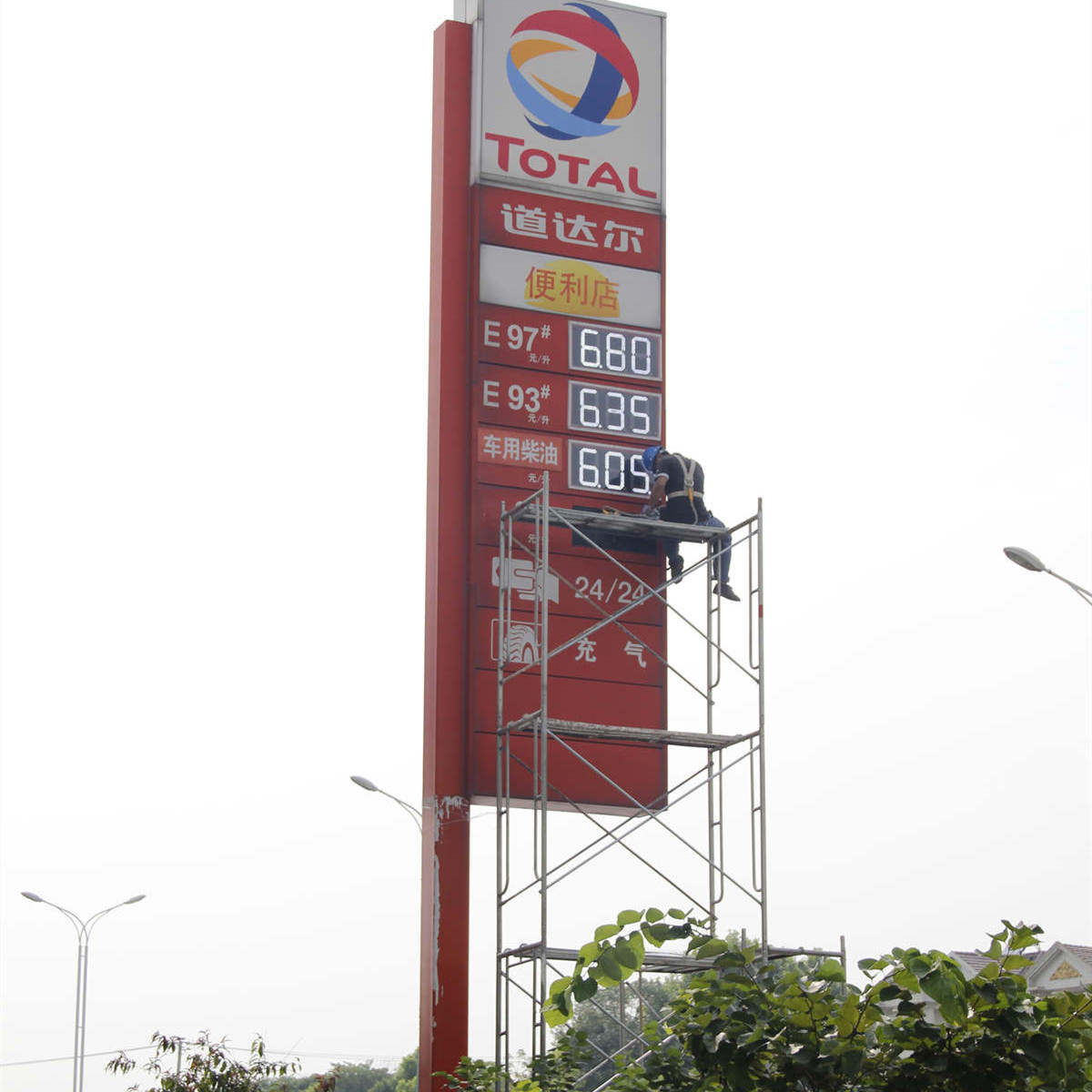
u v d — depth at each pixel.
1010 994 9.31
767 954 23.11
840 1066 9.40
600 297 27.52
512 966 24.17
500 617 25.61
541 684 23.73
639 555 26.83
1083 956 36.03
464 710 25.56
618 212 27.97
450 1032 24.34
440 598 25.86
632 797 25.69
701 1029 9.94
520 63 27.97
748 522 25.91
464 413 26.69
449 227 27.27
